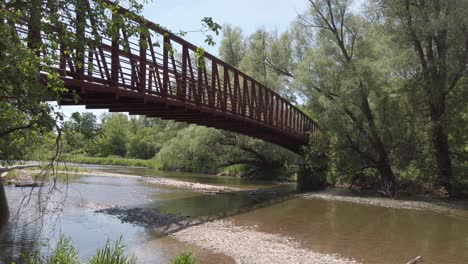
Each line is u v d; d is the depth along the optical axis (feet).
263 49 128.36
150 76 40.65
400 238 39.09
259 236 38.37
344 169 88.48
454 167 74.23
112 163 205.77
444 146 74.95
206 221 45.70
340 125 79.46
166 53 42.93
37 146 29.04
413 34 72.13
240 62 132.26
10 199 50.08
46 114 15.20
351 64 77.10
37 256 23.50
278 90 119.24
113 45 34.58
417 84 74.49
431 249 34.58
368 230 43.14
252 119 65.72
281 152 114.83
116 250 19.07
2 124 19.90
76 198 60.64
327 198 73.92
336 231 42.16
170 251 31.81
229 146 120.57
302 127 102.83
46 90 15.11
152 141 237.04
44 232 36.78
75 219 44.16
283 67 122.31
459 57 70.33
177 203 60.59
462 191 72.54
